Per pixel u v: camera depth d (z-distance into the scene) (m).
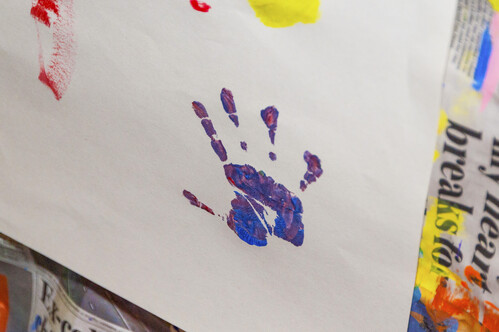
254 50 0.61
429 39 0.59
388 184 0.61
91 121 0.64
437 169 0.61
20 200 0.67
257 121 0.62
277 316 0.67
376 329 0.65
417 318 0.64
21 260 0.72
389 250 0.63
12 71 0.64
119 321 0.71
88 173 0.66
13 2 0.62
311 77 0.61
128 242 0.67
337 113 0.61
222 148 0.63
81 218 0.67
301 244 0.64
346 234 0.63
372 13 0.60
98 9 0.62
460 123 0.60
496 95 0.59
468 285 0.63
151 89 0.62
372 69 0.60
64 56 0.63
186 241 0.67
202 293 0.67
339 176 0.62
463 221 0.62
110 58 0.62
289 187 0.63
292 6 0.60
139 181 0.65
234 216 0.65
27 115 0.65
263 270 0.66
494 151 0.59
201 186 0.65
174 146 0.64
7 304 0.72
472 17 0.60
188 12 0.61
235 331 0.67
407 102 0.60
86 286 0.72
